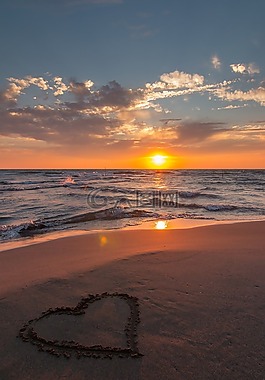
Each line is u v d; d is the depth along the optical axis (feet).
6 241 26.22
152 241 24.39
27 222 35.37
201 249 20.45
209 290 13.11
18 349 9.05
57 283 14.16
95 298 12.47
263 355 8.66
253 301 11.99
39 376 7.95
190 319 10.65
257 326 10.12
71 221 37.47
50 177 187.52
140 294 12.80
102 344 9.26
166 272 15.49
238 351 8.84
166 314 11.03
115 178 190.70
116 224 35.55
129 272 15.56
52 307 11.70
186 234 27.58
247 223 33.37
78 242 24.30
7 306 11.80
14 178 169.27
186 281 14.19
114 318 10.80
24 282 14.38
